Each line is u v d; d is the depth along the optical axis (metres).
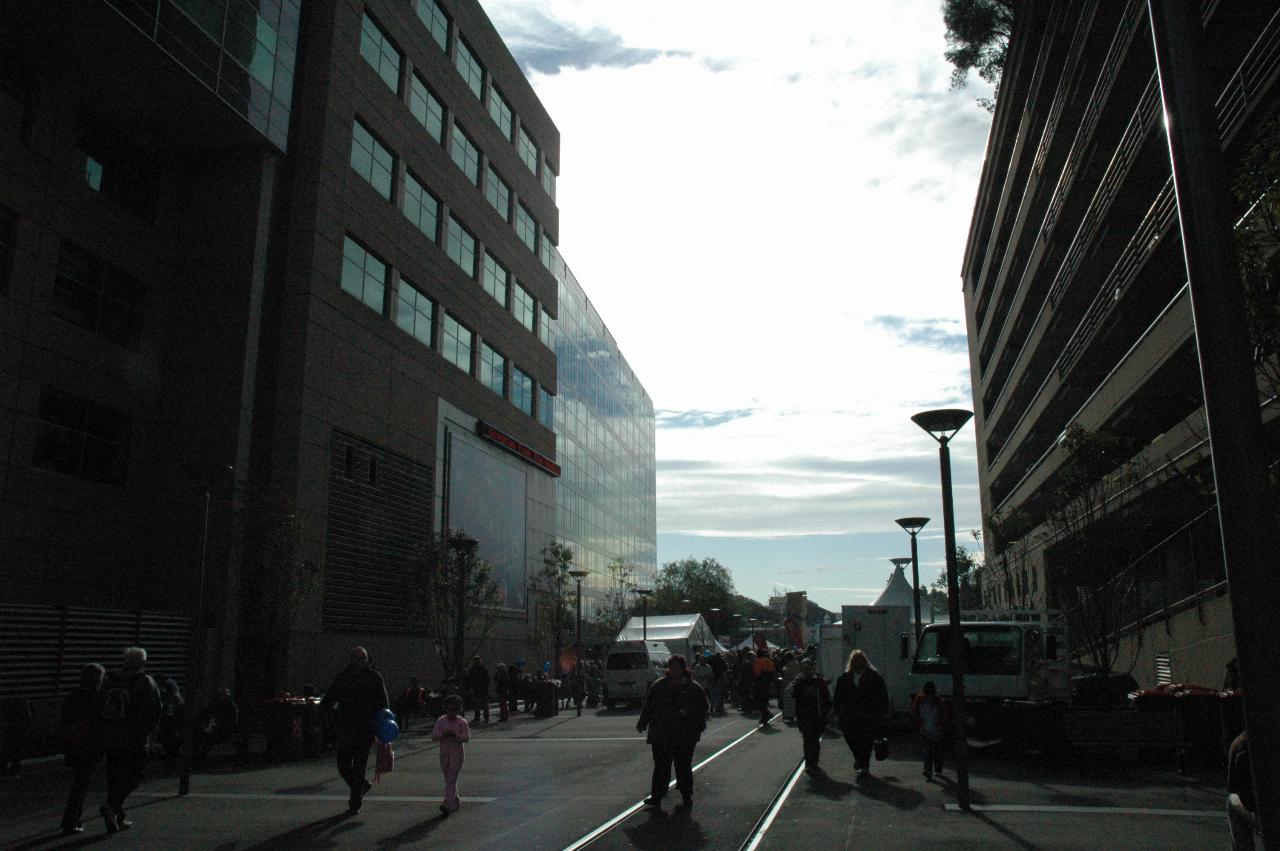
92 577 23.19
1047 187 37.22
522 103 47.97
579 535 69.81
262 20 27.11
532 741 20.33
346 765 10.77
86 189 23.89
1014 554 44.81
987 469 56.81
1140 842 8.52
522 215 47.72
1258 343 10.16
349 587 29.28
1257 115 18.36
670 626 40.78
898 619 23.61
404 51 35.06
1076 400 38.59
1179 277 26.33
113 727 9.51
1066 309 35.56
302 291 27.83
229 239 26.97
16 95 22.00
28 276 21.84
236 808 11.25
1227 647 20.62
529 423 46.72
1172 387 26.08
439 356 36.78
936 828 9.33
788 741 19.05
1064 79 31.81
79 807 9.55
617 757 16.69
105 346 24.16
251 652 23.75
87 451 23.62
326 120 29.25
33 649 19.12
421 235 35.66
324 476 28.19
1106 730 14.41
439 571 31.47
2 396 20.91
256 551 23.91
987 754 16.78
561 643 48.00
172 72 23.59
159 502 25.20
